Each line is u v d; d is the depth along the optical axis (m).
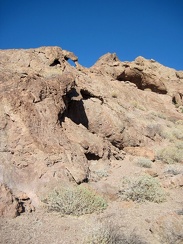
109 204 8.77
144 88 32.88
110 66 30.50
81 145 12.42
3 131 9.79
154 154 16.12
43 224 6.82
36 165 9.16
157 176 12.58
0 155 8.94
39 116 10.93
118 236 6.13
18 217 6.95
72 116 14.79
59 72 18.38
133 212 8.20
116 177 11.57
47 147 10.05
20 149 9.46
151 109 27.72
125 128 16.77
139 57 35.78
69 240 6.06
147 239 6.44
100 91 21.52
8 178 8.34
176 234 6.46
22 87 11.39
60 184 8.82
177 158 15.98
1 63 16.75
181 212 7.98
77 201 7.95
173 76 38.81
